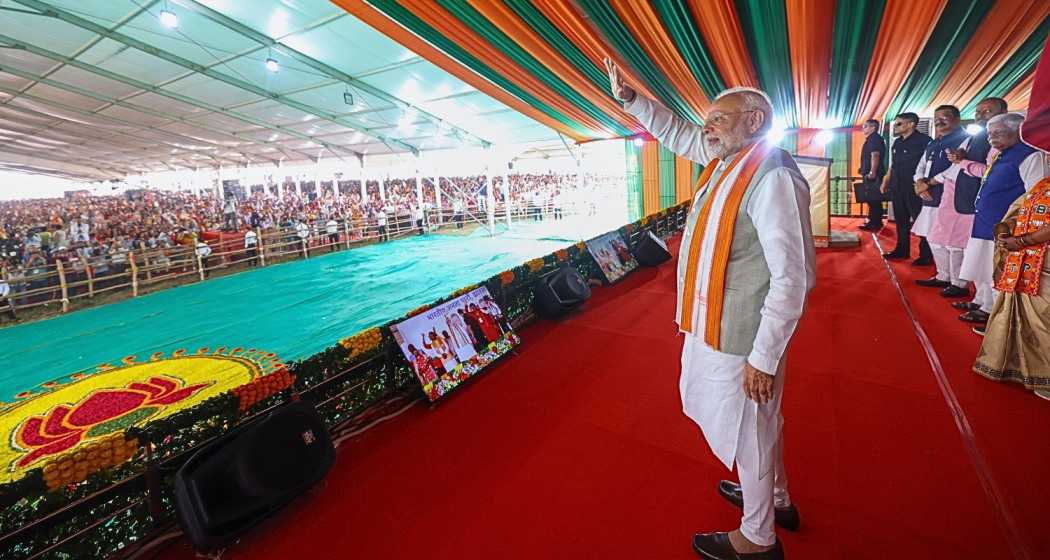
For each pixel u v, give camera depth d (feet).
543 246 42.09
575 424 8.19
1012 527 5.22
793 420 7.73
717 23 15.08
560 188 76.74
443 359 9.77
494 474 6.97
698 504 6.03
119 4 22.06
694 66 19.27
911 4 14.38
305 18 23.20
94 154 70.74
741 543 4.82
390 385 9.46
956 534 5.24
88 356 18.75
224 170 80.59
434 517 6.15
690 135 5.70
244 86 32.68
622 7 13.93
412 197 72.74
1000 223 8.28
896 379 8.76
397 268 35.27
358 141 51.62
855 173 36.06
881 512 5.66
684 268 4.99
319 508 6.45
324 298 27.07
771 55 18.63
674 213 30.68
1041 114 4.45
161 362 17.79
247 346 19.40
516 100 24.12
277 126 45.83
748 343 4.28
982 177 11.57
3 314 25.93
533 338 12.64
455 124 41.42
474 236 50.57
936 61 20.10
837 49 18.75
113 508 5.78
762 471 4.50
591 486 6.56
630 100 5.71
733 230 4.26
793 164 4.17
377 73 30.25
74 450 5.42
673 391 9.15
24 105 40.06
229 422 6.97
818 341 10.84
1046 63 4.33
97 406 14.29
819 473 6.43
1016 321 8.05
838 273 16.85
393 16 14.44
